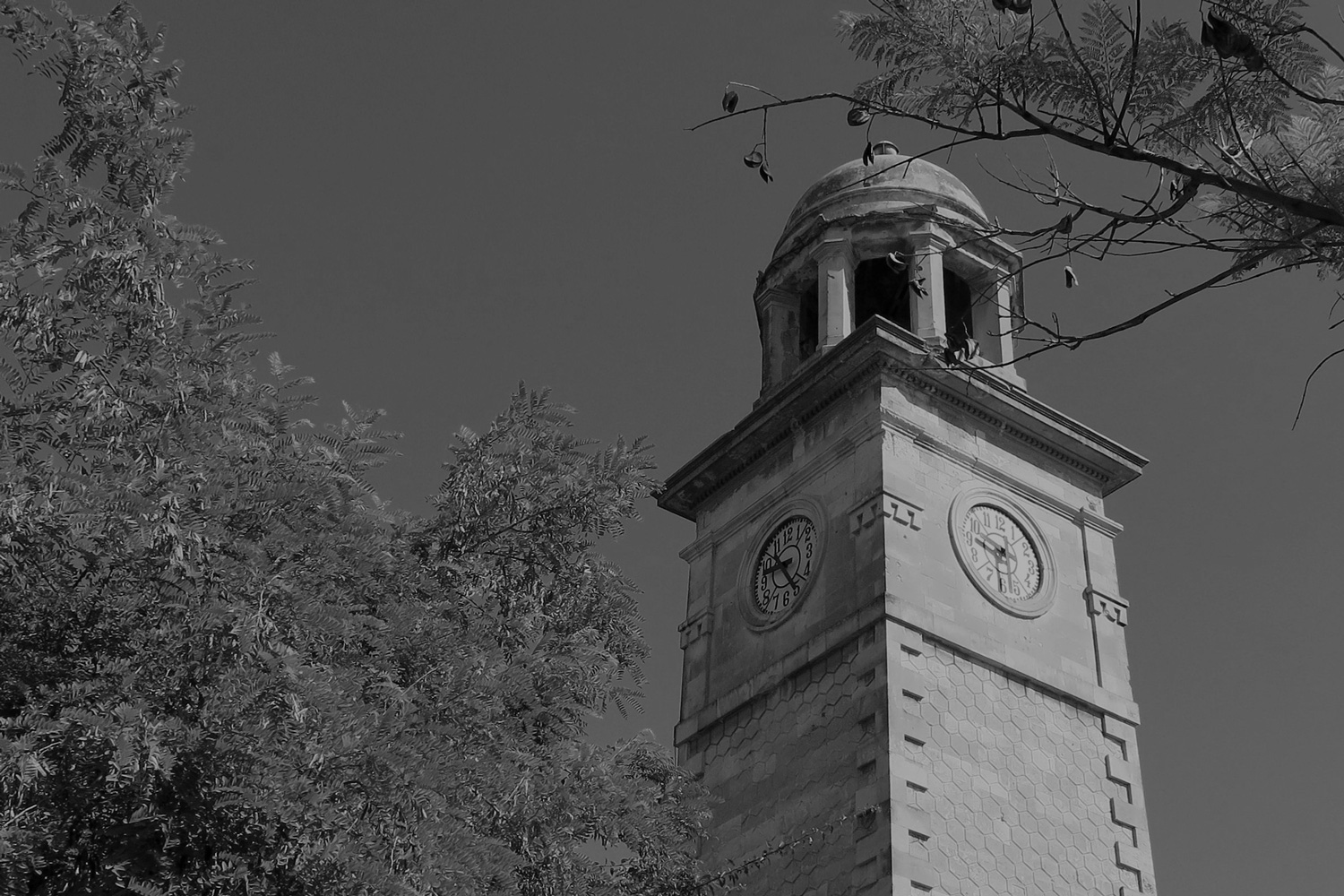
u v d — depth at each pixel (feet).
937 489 128.26
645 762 73.00
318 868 50.62
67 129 64.28
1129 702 128.36
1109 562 136.26
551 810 62.13
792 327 148.46
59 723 48.67
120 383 59.52
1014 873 112.88
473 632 62.49
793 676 124.06
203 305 64.75
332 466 65.41
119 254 60.64
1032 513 134.10
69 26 64.59
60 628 53.93
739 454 140.67
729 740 127.24
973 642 120.88
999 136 35.47
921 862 108.27
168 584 53.01
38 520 52.90
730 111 35.94
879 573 120.37
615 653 72.64
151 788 50.83
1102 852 119.24
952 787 113.29
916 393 132.05
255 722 51.52
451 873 52.26
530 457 71.97
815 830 113.39
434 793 52.85
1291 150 36.76
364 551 60.03
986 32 36.17
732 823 121.90
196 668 52.24
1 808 49.37
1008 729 119.55
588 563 72.59
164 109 65.67
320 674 53.47
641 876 72.69
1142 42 35.27
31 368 59.67
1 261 58.80
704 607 137.59
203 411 61.52
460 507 70.44
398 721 53.72
